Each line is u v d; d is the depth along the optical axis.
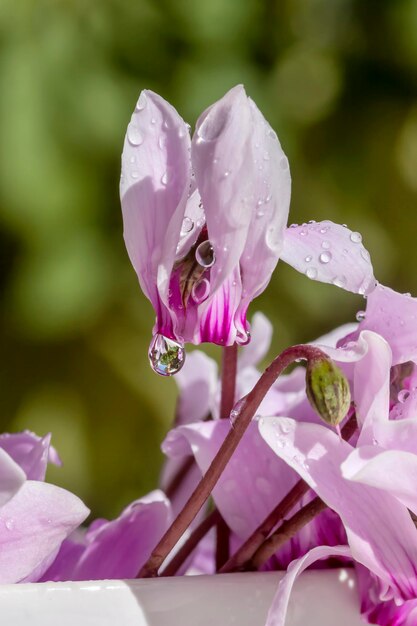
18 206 0.84
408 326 0.28
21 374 0.91
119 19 0.85
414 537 0.28
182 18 0.87
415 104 0.92
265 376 0.28
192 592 0.27
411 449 0.27
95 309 0.89
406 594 0.27
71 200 0.85
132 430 0.92
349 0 0.91
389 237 0.94
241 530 0.29
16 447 0.31
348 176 0.92
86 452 0.92
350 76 0.91
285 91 0.90
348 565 0.29
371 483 0.27
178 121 0.28
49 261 0.88
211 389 0.33
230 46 0.88
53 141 0.83
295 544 0.29
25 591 0.27
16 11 0.83
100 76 0.85
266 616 0.27
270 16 0.90
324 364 0.27
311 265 0.28
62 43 0.84
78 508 0.28
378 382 0.28
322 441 0.28
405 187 0.92
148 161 0.28
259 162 0.28
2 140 0.82
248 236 0.28
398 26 0.91
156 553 0.28
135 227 0.28
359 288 0.28
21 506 0.28
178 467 0.32
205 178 0.27
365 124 0.92
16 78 0.83
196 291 0.28
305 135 0.91
